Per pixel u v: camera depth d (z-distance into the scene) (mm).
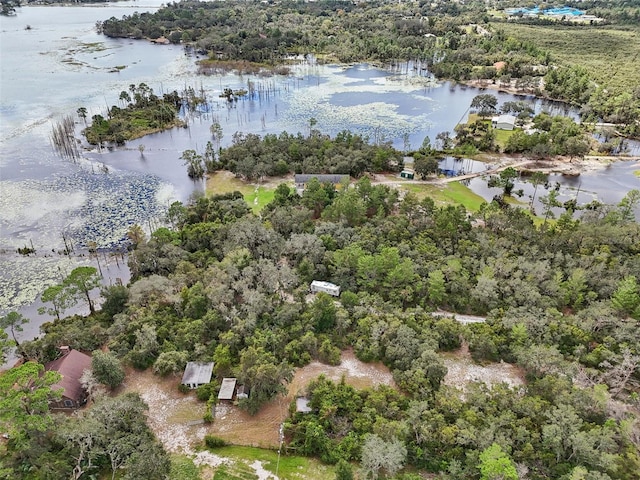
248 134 166000
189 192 137375
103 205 128375
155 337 74562
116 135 172625
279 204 122000
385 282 91562
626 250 104500
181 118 199625
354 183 143125
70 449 54625
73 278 84125
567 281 92750
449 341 80438
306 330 80250
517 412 63031
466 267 97250
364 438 59000
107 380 67750
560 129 178875
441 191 142125
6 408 52250
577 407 62125
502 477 50906
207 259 98438
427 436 58281
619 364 71750
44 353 73312
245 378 66938
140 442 56719
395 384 72188
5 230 114875
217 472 57469
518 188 149250
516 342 77625
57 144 164875
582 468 52656
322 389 66062
